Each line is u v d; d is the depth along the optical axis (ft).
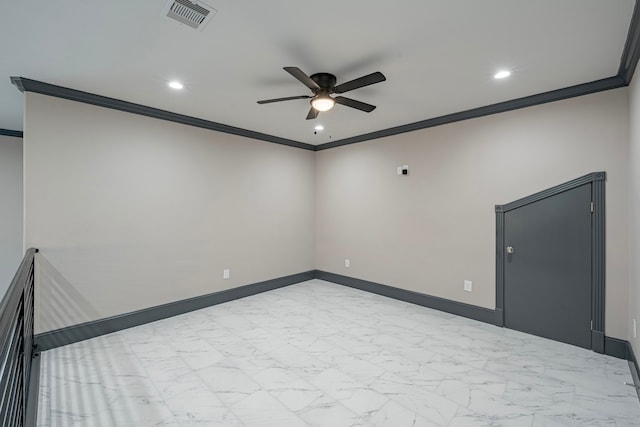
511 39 7.01
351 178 16.60
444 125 12.83
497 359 8.92
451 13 6.10
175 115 12.26
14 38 6.95
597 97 9.27
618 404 6.89
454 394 7.27
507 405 6.88
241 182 14.87
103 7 5.90
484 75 8.86
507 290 11.19
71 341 9.87
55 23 6.40
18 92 9.89
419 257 13.75
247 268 15.14
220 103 11.19
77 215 10.12
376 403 6.95
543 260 10.36
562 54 7.65
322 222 18.24
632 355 8.18
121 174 11.06
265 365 8.57
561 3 5.76
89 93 10.14
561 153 9.94
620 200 8.90
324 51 7.57
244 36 6.93
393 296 14.74
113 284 10.87
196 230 13.19
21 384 5.47
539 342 10.03
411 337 10.43
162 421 6.33
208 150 13.58
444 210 12.87
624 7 5.85
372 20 6.34
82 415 6.47
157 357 9.00
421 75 8.87
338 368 8.43
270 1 5.74
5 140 13.93
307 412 6.63
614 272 9.00
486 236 11.68
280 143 16.60
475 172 11.93
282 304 13.91
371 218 15.70
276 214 16.47
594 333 9.35
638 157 7.39
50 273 9.61
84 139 10.25
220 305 13.74
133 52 7.61
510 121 11.02
